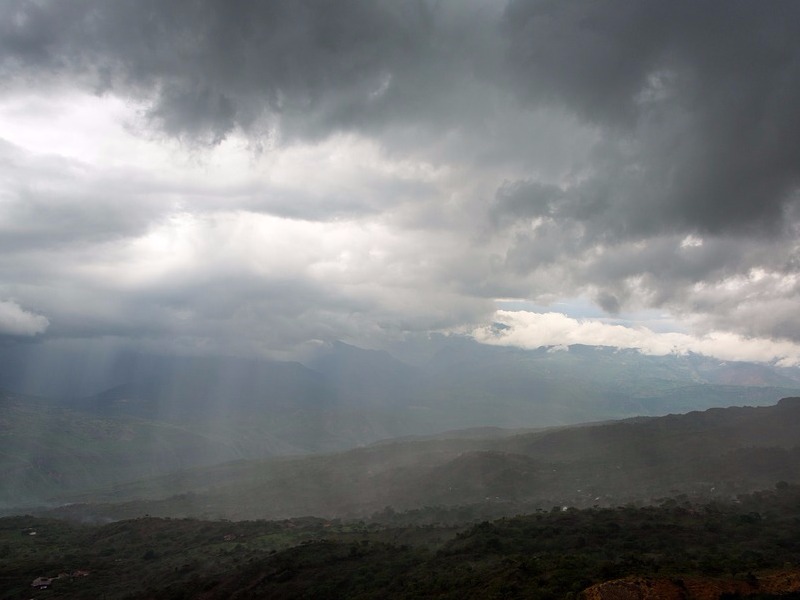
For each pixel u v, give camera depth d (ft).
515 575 197.47
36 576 329.93
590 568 190.29
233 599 257.14
